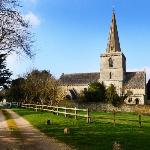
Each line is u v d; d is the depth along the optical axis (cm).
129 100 9675
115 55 10306
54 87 5997
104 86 9500
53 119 2981
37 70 8000
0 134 1919
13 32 2477
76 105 7125
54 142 1617
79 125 2453
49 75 7469
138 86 9806
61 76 11694
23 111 4641
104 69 10406
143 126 2489
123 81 10212
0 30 2430
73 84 11112
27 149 1416
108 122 2769
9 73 7925
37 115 3566
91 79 11094
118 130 2153
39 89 6469
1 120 3000
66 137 1786
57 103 5806
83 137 1783
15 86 8169
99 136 1827
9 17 2427
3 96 9575
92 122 2741
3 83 7894
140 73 10319
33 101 6700
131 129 2239
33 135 1883
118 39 11131
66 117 3266
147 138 1764
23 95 7650
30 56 2608
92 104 7231
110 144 1529
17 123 2661
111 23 11131
